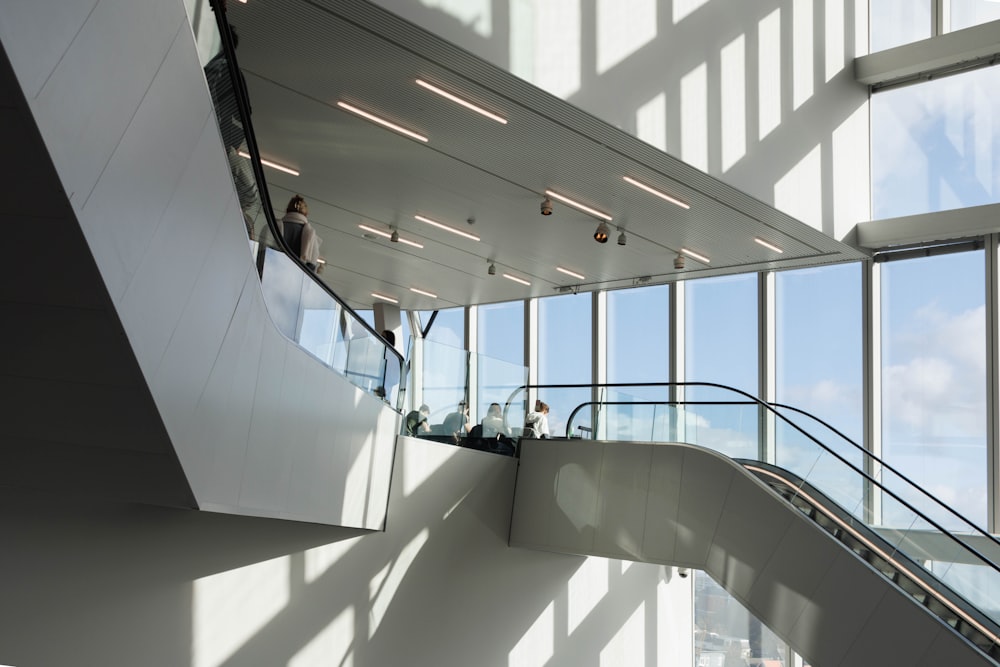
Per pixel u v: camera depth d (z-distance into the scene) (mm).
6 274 3709
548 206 13805
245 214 5848
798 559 10539
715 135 12297
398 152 12312
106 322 3955
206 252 4988
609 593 15078
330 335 7895
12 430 4926
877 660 9680
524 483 13125
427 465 11109
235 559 8031
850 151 15297
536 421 13945
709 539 11383
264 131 11859
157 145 4105
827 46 14875
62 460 5258
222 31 5004
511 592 12789
